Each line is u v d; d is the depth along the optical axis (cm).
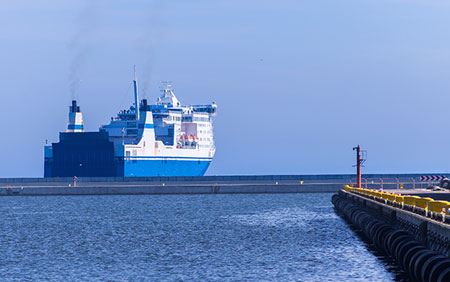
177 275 11144
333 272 10981
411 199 10556
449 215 8300
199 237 16362
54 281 10862
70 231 18138
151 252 13888
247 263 12200
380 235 11619
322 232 16725
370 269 11069
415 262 8269
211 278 10800
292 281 10362
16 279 11069
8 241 16062
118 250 14275
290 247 14175
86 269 11888
